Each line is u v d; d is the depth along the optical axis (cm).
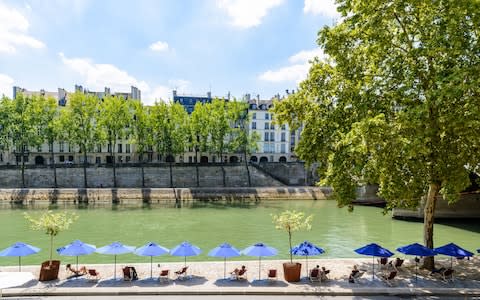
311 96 1930
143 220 4034
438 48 1384
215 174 7112
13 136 6450
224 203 5728
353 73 1759
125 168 6794
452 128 1437
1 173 6269
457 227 3859
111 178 6719
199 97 9962
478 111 1310
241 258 2509
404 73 1580
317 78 1912
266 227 3650
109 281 1634
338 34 1756
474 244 3061
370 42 1675
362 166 1639
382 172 1582
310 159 1922
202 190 6109
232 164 7219
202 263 1959
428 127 1400
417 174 1606
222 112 7219
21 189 5650
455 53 1380
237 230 3488
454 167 1534
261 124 9631
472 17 1323
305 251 1577
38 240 3014
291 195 6344
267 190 6341
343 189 1716
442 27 1423
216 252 1638
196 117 7106
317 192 6431
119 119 6744
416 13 1582
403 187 1583
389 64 1620
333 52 1758
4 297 1457
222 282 1630
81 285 1575
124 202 5706
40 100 6644
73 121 6644
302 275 1752
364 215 4612
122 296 1484
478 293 1499
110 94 9088
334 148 1780
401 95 1536
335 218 4353
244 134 7438
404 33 1602
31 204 5359
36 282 1612
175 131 7044
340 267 1908
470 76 1291
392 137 1445
